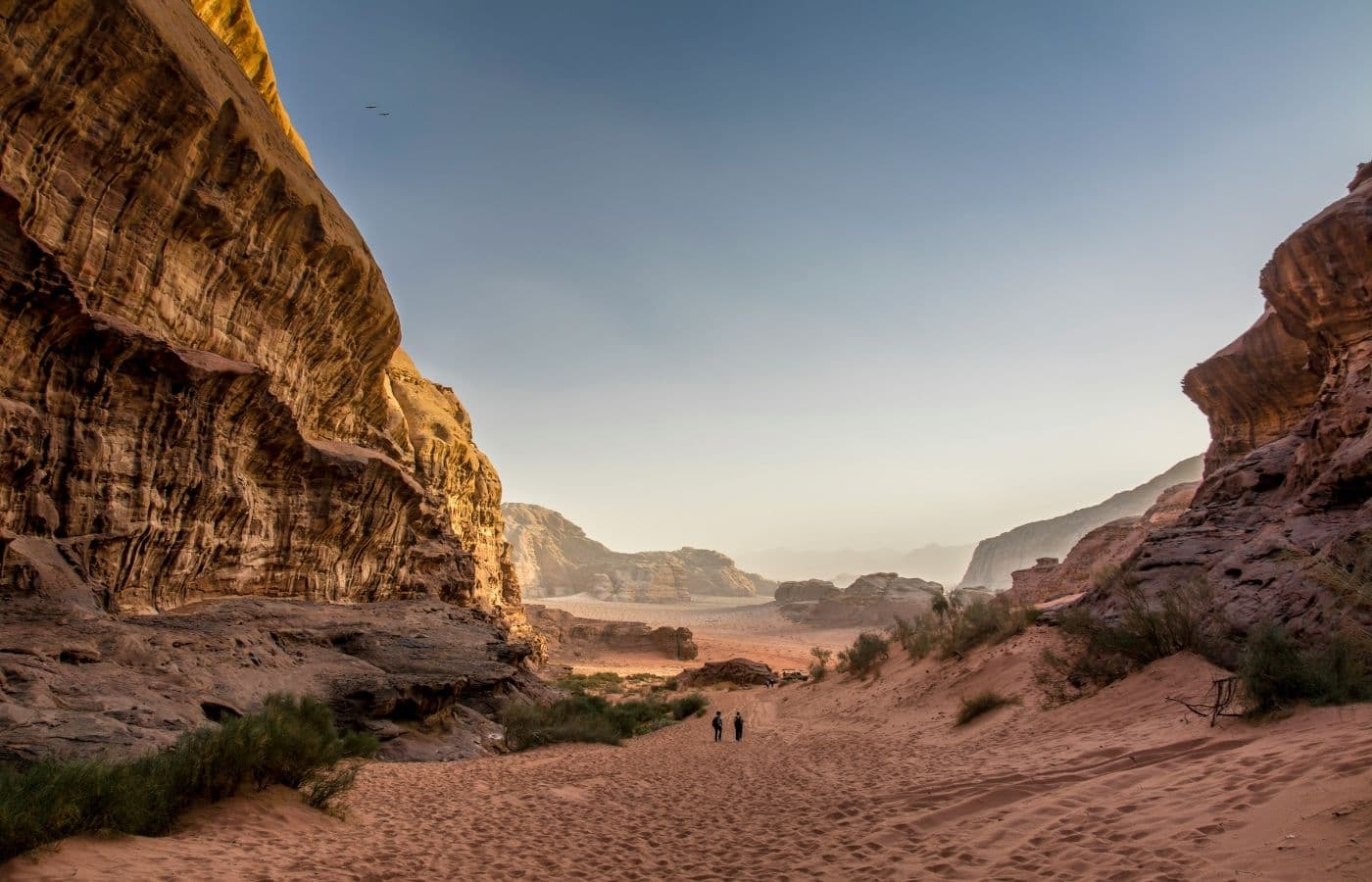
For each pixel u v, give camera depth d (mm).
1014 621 26516
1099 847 6223
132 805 7305
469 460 56156
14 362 15273
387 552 31625
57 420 16203
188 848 7113
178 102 18500
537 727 24750
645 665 98250
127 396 17781
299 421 27984
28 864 5836
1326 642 12430
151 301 19281
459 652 25688
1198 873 5113
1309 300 25328
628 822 10609
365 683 19656
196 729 10688
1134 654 16562
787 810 10609
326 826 9094
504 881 7367
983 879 6074
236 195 21594
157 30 17688
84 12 16172
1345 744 6910
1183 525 25141
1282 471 24406
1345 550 14211
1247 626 14992
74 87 16453
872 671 35406
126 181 18141
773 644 139250
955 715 20375
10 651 12320
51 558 15453
